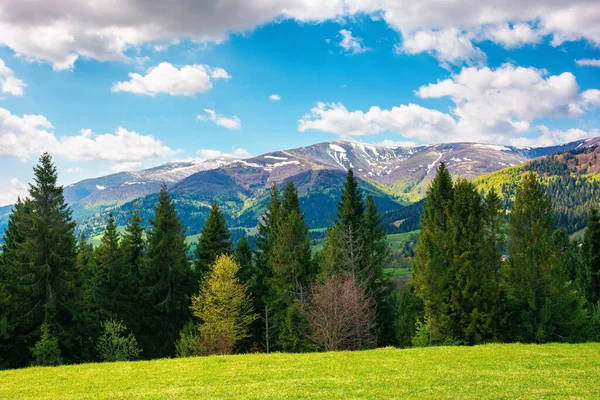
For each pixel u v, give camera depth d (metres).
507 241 49.56
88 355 48.75
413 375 24.67
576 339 44.62
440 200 56.09
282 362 30.27
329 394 20.72
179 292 58.28
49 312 45.97
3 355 45.22
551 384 21.81
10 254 57.75
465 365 27.48
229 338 48.50
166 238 57.91
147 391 22.50
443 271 48.41
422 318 53.84
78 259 61.16
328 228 58.03
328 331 44.81
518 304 46.84
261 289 61.56
